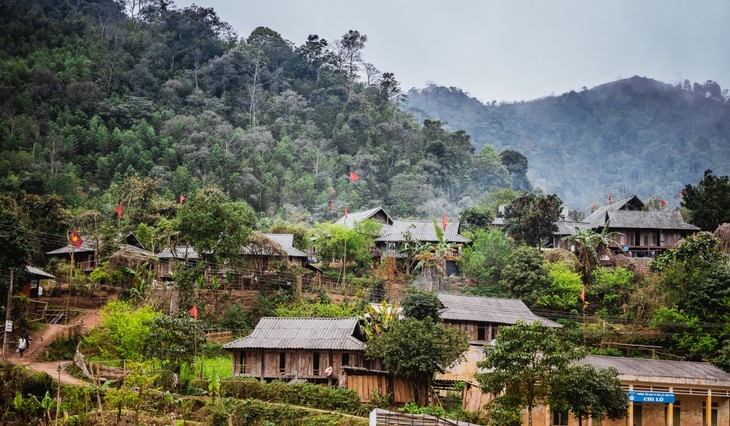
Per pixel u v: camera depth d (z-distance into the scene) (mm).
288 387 59969
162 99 186000
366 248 102562
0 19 190125
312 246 107812
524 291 89312
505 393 52875
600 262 96250
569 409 51156
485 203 162875
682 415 61750
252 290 86938
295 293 87188
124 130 168125
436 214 165125
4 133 150000
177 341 63531
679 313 79062
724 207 110062
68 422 54531
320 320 67562
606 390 51562
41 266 94625
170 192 135500
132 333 64562
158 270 90500
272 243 89375
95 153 154500
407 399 61594
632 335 79312
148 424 55562
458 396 65062
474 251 101750
